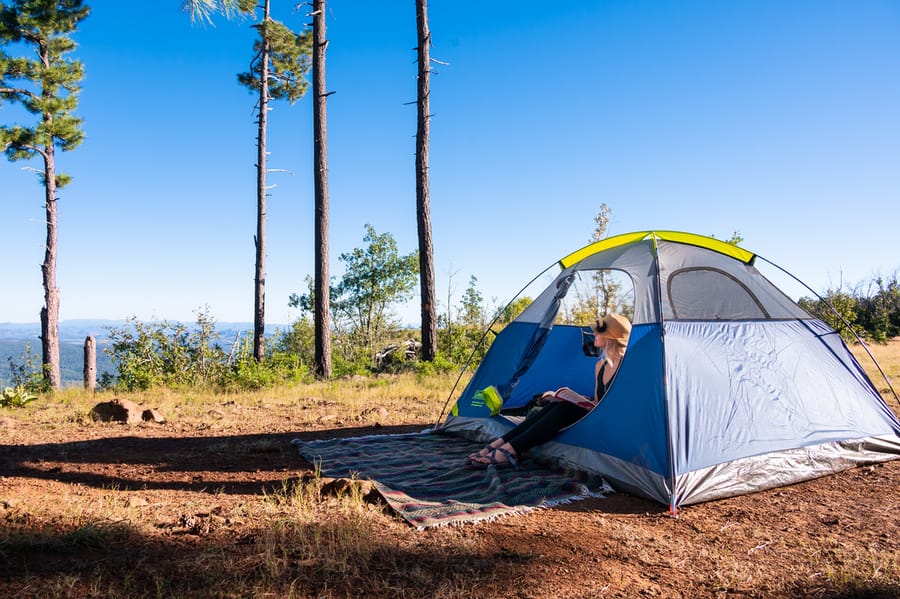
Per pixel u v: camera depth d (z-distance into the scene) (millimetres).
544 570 3043
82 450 5871
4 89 17172
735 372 4812
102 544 3213
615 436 4602
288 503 4023
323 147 14398
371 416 8133
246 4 16078
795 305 5684
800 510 4070
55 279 17672
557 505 4148
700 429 4414
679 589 2887
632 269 5277
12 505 3830
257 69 18125
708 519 3904
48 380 15117
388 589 2771
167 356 13883
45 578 2764
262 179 17156
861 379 5543
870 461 5109
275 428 7297
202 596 2627
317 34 14375
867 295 23141
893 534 3600
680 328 4793
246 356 13211
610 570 3076
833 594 2801
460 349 15406
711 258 5465
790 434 4789
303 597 2676
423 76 13633
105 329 13867
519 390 6930
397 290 30078
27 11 17062
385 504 4055
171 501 4113
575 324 6848
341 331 26062
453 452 5703
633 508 4141
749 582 2951
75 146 18094
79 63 18109
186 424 7586
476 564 3090
